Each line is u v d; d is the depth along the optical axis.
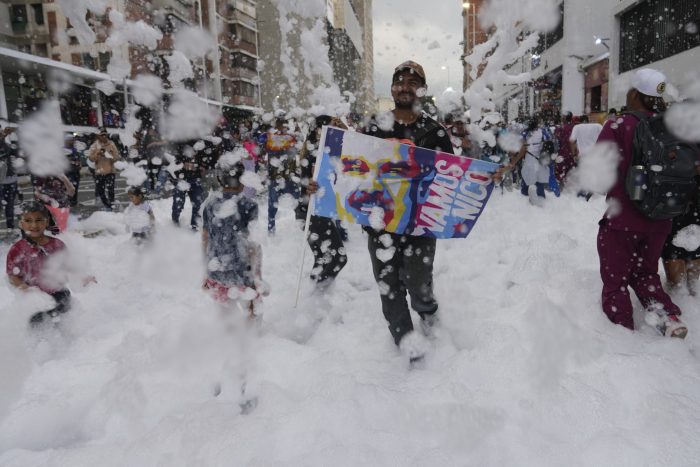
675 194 2.48
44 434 2.24
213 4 35.00
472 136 6.80
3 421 2.31
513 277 3.81
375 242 2.77
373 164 2.76
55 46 23.23
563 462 1.74
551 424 1.96
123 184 15.03
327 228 3.67
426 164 2.74
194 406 2.29
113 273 4.54
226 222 2.80
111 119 21.59
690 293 3.14
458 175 2.73
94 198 11.71
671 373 2.19
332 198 2.84
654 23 14.05
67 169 9.52
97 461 1.96
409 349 2.62
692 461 1.67
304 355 2.72
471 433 1.92
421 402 2.16
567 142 9.13
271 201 6.03
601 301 2.95
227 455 1.88
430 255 2.78
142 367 2.69
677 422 1.84
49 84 19.94
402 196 2.77
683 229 3.05
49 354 2.97
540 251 4.49
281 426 2.02
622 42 16.06
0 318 3.06
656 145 2.47
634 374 2.18
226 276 2.81
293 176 6.00
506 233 5.67
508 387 2.21
